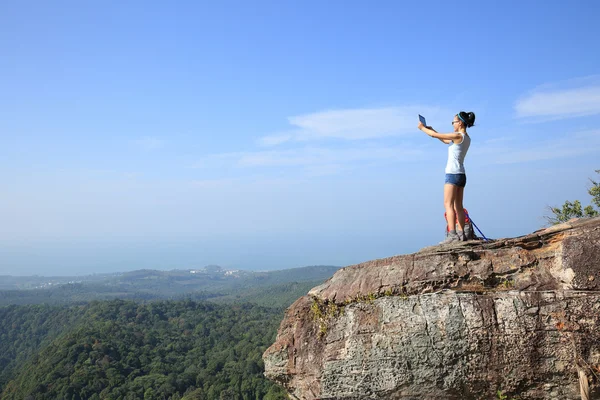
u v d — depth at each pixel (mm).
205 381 59938
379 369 8008
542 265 7785
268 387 54844
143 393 56656
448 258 8273
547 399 7195
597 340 6934
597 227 7512
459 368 7562
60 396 54625
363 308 8438
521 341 7281
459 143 8930
